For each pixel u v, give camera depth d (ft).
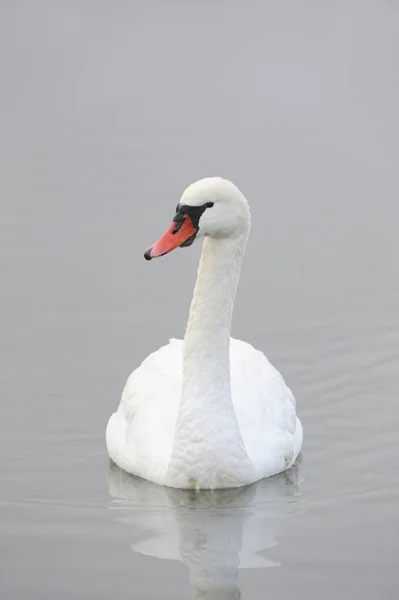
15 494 45.44
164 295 61.31
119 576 39.24
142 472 46.85
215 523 42.98
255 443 47.09
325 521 43.04
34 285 61.87
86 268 63.57
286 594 38.04
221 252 44.32
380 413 52.26
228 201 43.24
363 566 39.65
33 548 41.14
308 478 46.98
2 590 38.45
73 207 69.77
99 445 49.90
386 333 58.75
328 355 57.00
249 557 40.42
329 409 52.75
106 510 44.09
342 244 67.10
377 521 42.86
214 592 38.11
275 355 56.95
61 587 38.60
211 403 45.34
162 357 50.98
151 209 69.36
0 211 69.26
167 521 43.14
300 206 70.90
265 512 43.80
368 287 62.95
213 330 45.09
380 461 48.19
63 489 45.96
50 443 49.80
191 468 45.39
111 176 73.36
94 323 58.80
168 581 38.91
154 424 47.83
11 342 57.16
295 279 63.67
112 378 54.54
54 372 54.95
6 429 50.70
